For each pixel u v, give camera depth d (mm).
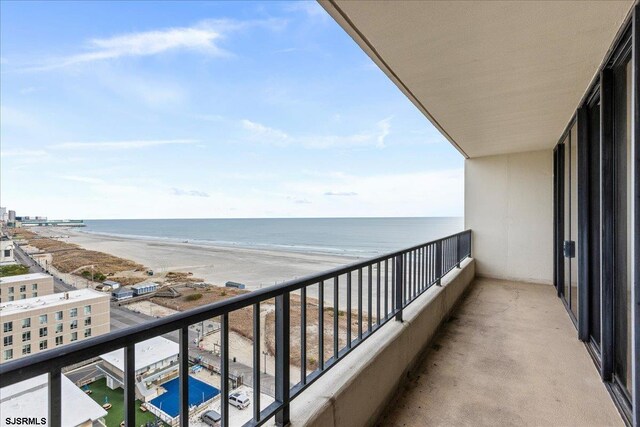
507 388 2318
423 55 2193
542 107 3234
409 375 2496
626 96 2023
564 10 1699
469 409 2070
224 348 1078
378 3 1650
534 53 2158
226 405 1082
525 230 5805
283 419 1302
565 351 2934
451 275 4449
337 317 1733
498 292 5074
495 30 1896
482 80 2607
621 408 2006
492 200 6090
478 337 3264
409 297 2836
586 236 3055
